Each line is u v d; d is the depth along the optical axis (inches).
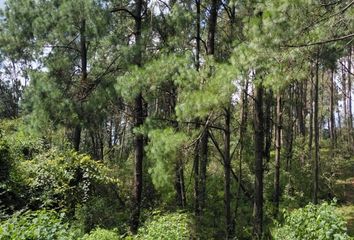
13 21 633.0
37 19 603.2
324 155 1050.7
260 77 403.9
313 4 304.0
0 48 671.8
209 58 451.5
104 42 583.5
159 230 403.2
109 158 912.3
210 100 398.6
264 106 933.8
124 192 677.3
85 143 964.6
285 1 302.8
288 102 982.4
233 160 856.9
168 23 603.2
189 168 776.3
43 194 481.4
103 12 575.5
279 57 344.8
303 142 1034.1
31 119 579.2
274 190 777.6
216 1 594.2
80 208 532.4
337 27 328.5
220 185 797.2
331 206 298.5
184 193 660.1
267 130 857.5
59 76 623.5
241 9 562.6
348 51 805.2
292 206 755.4
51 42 638.5
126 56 546.9
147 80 470.6
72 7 573.6
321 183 852.6
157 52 573.0
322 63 697.6
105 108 610.9
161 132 460.4
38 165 505.0
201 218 606.5
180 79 446.0
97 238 399.5
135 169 583.8
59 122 589.0
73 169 533.0
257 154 545.3
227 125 559.5
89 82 621.9
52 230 249.6
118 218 561.9
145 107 673.6
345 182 900.6
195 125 526.6
